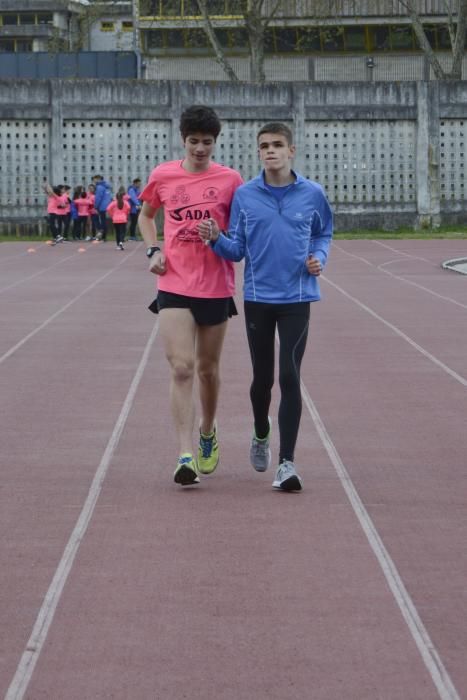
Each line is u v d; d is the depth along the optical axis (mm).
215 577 10016
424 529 11453
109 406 17828
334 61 96625
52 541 11094
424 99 74062
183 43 96375
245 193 12867
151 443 15312
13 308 31484
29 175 72750
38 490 12984
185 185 12961
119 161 73188
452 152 74688
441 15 92375
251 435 15734
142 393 18891
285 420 12883
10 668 8148
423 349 23969
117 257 53656
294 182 12883
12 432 16016
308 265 12812
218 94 73438
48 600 9477
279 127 12812
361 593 9633
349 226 74688
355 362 22219
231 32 95562
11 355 23078
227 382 19688
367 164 74375
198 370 13375
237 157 73938
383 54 96062
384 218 74750
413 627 8883
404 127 74375
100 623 8969
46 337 25656
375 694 7723
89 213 68812
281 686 7848
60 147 72625
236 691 7773
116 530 11438
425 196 74625
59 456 14609
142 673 8055
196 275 12984
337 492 12867
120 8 120000
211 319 13125
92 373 20859
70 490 12977
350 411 17438
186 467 12875
